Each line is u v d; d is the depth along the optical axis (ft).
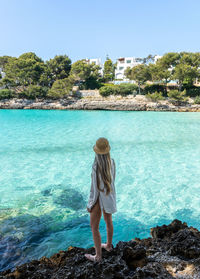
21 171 33.71
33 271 9.67
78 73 209.15
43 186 28.12
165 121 93.66
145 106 156.25
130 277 7.80
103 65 312.71
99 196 7.75
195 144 50.80
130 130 70.90
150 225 19.04
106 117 110.42
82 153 43.88
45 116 114.52
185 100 154.61
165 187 27.63
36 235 17.47
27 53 234.38
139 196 25.14
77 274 8.07
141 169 34.37
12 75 186.19
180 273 8.38
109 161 7.55
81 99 171.22
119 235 17.43
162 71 170.30
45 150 46.11
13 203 23.34
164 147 48.19
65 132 67.26
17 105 163.12
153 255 9.90
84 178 30.99
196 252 9.49
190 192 26.21
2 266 13.92
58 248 15.92
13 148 47.47
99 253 8.63
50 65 225.76
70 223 19.38
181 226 13.50
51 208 22.29
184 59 174.91
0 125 80.23
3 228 18.39
